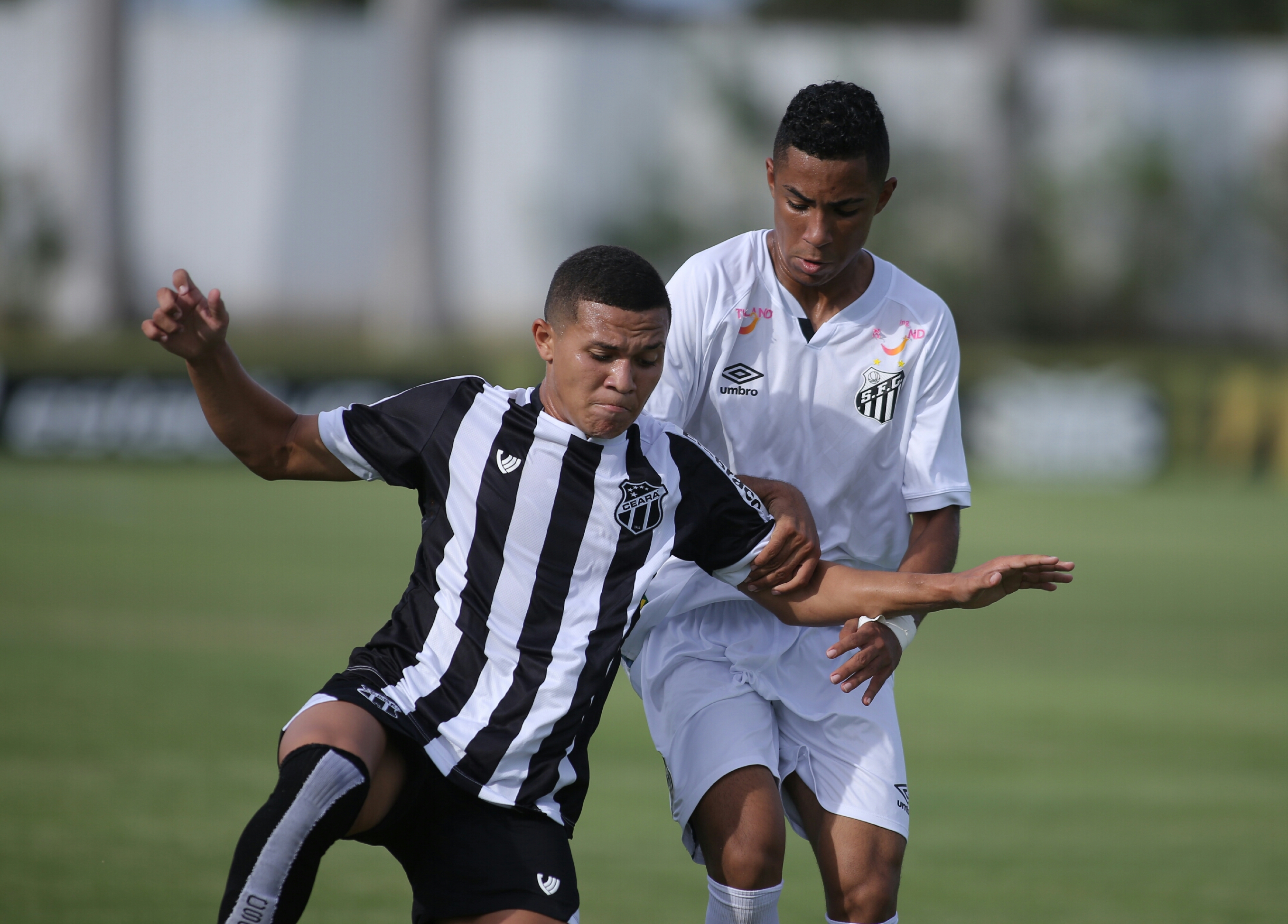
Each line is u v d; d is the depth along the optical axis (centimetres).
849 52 9925
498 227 10088
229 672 2792
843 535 1264
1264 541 5306
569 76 10031
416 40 9212
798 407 1229
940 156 9856
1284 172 10106
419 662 1052
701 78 9931
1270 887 1684
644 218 9944
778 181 1127
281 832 931
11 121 9712
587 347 1015
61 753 2127
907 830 1189
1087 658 3325
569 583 1065
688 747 1181
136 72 9738
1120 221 10194
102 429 6712
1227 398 7419
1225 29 11200
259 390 1085
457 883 1026
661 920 1505
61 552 4244
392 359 7206
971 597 1082
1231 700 2877
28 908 1427
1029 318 9856
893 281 1238
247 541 4691
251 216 9888
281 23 9825
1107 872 1733
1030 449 7256
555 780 1045
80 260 9306
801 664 1233
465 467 1070
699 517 1107
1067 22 11456
